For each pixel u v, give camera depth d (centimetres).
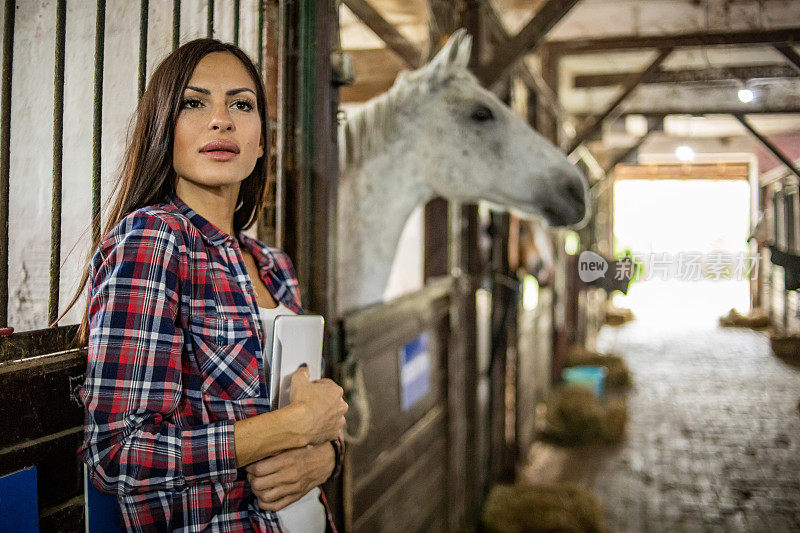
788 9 297
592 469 390
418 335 238
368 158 192
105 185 134
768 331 626
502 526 297
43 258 137
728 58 373
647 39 367
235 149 90
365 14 186
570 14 387
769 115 316
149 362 74
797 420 446
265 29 141
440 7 252
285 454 86
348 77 162
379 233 197
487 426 328
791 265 186
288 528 91
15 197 139
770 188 261
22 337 87
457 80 197
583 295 701
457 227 285
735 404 495
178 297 81
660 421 473
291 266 113
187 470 75
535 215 206
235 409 84
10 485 80
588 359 601
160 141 88
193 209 93
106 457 73
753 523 306
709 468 377
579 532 291
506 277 337
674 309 1005
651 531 302
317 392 90
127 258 76
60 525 90
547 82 481
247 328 86
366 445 191
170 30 138
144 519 80
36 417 87
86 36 138
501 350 347
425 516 247
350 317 172
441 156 196
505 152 197
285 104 147
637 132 678
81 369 95
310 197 152
